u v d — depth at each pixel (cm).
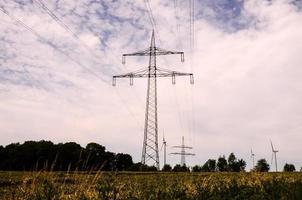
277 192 1984
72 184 1170
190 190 1795
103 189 1377
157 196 1566
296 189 2098
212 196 1748
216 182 2167
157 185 2105
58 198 1134
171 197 1583
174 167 10006
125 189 1627
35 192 1142
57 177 1166
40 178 1154
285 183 2473
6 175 3522
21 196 1145
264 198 1872
